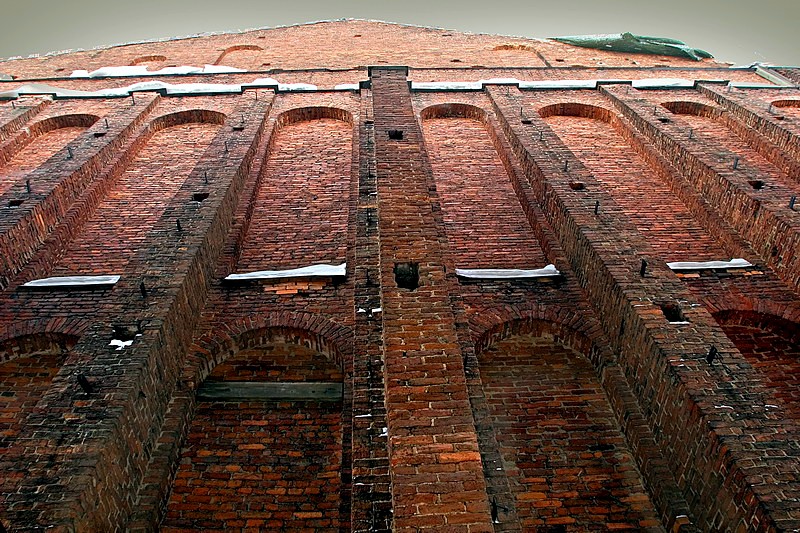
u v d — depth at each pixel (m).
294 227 10.48
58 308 8.38
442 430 5.41
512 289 8.65
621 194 11.32
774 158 12.02
